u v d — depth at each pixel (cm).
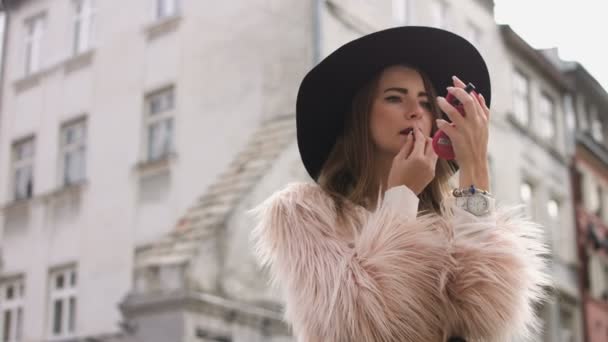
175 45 905
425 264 123
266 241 139
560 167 1205
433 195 155
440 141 134
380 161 147
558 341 1109
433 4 902
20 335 930
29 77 1032
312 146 158
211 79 872
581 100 1244
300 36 822
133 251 841
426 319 121
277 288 143
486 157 133
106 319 835
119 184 896
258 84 844
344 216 135
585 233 1235
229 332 761
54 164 966
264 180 816
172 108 887
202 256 779
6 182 1010
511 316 127
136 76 926
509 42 1059
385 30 146
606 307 1266
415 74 148
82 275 884
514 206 139
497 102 1057
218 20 881
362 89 150
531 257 134
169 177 857
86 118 955
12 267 970
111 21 966
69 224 926
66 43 1003
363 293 120
